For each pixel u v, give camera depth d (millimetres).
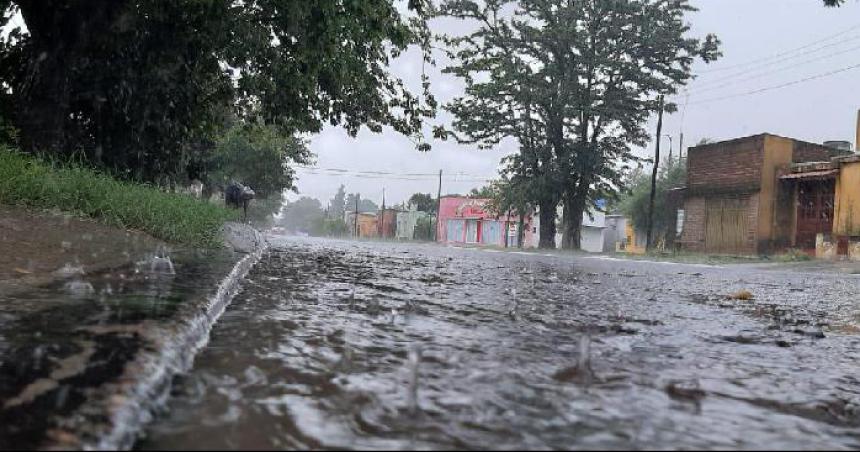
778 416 1561
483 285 5270
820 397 1801
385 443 1152
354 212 95312
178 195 10211
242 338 2090
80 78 9391
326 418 1275
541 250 29578
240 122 16188
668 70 27750
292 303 3145
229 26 9836
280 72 10766
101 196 6312
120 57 9531
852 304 5629
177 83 10359
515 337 2504
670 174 39938
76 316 2010
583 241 52312
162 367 1485
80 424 1052
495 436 1235
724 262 20438
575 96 28562
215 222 8797
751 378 2016
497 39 28562
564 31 27016
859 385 2033
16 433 999
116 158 10242
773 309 4770
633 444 1241
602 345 2457
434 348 2146
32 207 5664
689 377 1936
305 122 12047
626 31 27734
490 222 56469
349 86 11859
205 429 1161
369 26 9461
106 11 8570
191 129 11703
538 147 30109
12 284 2711
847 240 21047
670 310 4059
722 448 1265
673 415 1478
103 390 1226
